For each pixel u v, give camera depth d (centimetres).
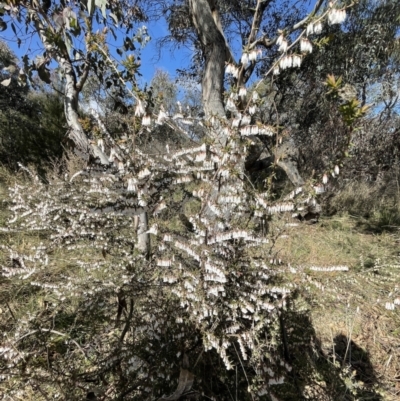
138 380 131
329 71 580
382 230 444
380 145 565
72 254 268
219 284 126
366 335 223
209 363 143
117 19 267
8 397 118
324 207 476
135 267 167
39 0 219
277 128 116
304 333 176
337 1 91
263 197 126
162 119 129
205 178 133
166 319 137
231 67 112
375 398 174
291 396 149
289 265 139
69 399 113
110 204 143
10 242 294
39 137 580
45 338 129
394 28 563
